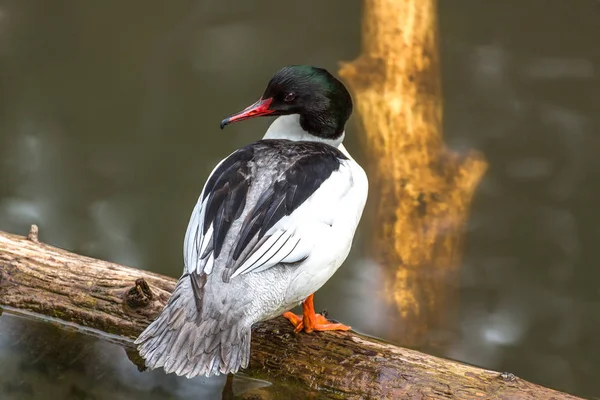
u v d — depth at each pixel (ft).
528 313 36.35
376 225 36.32
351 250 37.19
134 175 41.55
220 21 48.73
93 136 43.14
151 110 44.45
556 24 48.06
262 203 21.53
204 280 20.51
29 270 26.32
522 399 21.50
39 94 44.65
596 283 37.83
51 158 41.91
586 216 40.19
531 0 48.83
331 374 23.09
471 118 43.78
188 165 42.19
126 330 25.32
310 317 24.14
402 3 38.75
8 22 47.98
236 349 20.33
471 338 35.22
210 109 44.52
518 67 46.11
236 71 46.19
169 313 20.63
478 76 45.75
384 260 35.70
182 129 43.73
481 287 37.35
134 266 37.78
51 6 48.83
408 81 38.52
